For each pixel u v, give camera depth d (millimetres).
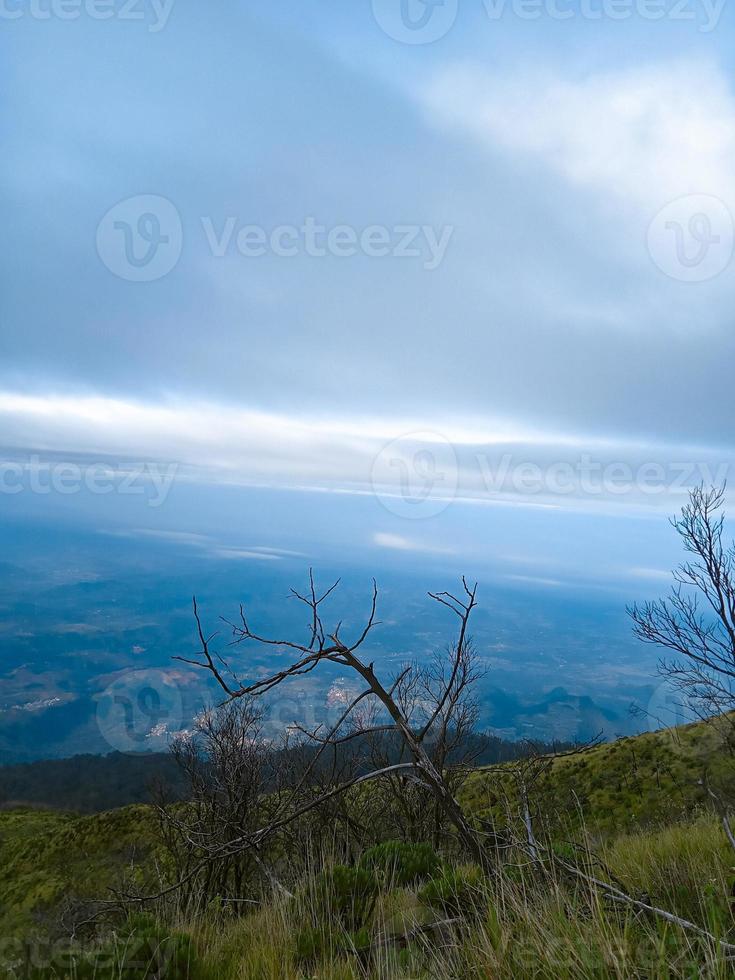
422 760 3033
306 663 2854
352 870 4223
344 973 3000
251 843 3256
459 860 5715
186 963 3217
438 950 2895
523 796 3766
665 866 3666
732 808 4547
